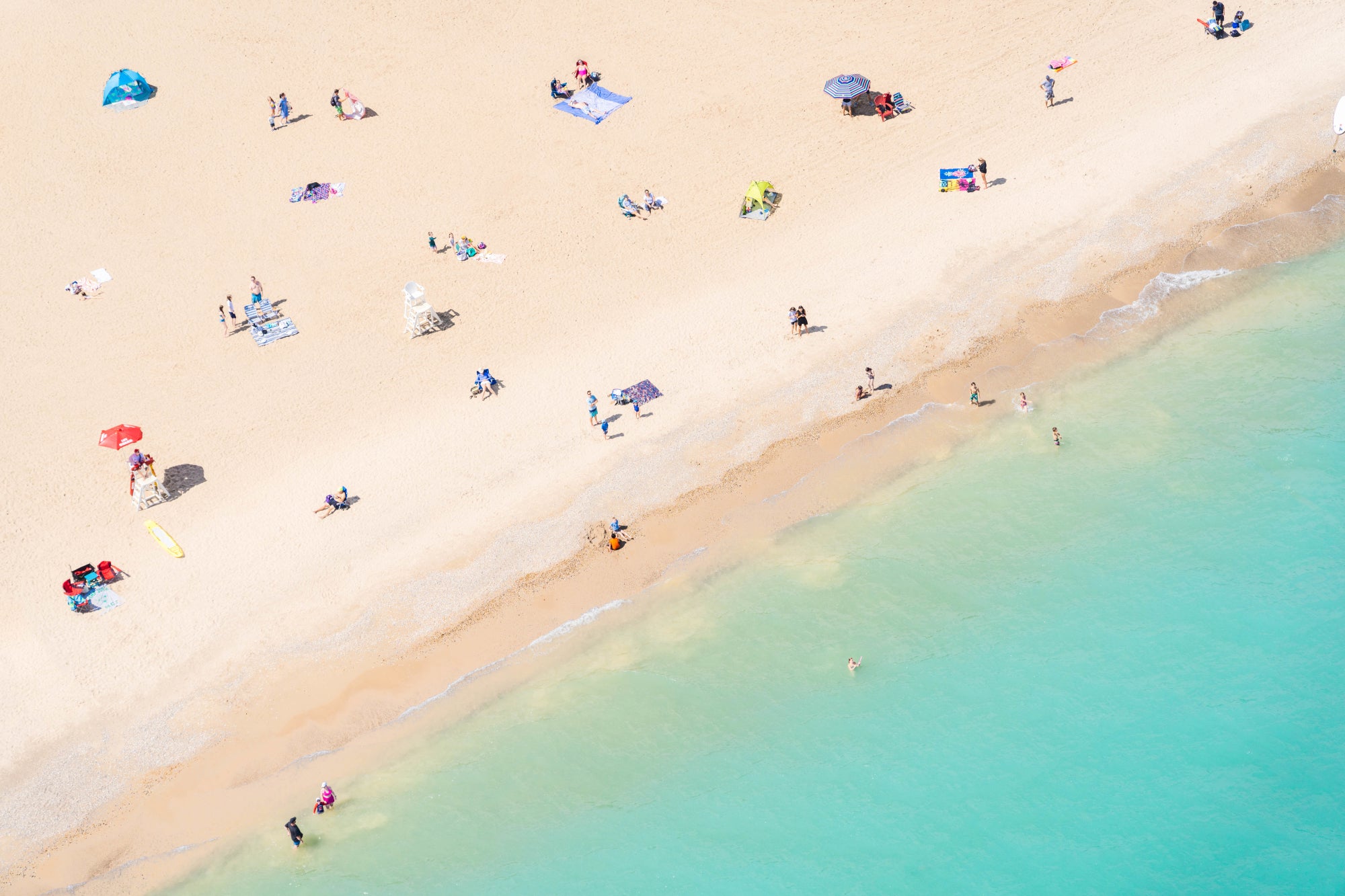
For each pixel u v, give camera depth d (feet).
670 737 138.92
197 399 183.62
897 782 133.18
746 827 129.90
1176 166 204.85
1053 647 144.56
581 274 200.64
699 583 154.20
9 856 131.75
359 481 168.14
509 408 176.96
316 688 145.38
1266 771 131.13
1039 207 200.75
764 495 163.32
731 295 192.85
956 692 140.97
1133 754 133.69
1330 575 148.36
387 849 130.21
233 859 130.52
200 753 139.95
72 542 163.32
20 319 199.62
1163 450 164.35
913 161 214.69
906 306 186.70
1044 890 122.21
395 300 198.90
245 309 195.00
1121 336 180.34
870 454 167.32
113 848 132.16
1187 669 141.18
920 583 152.25
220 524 164.04
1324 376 171.22
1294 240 191.72
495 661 147.43
